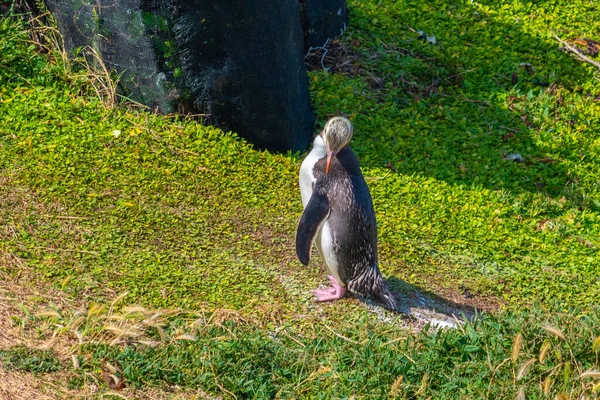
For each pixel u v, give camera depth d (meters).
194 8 13.43
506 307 11.45
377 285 10.45
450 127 16.64
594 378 8.61
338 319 10.28
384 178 14.49
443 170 15.20
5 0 15.14
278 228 12.22
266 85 14.24
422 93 17.42
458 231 13.36
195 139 14.00
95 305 8.77
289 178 13.74
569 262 13.19
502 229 13.66
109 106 14.28
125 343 8.74
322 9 17.48
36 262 10.16
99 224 11.32
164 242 11.26
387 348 9.12
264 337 9.41
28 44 15.05
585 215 14.73
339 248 10.33
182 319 9.41
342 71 17.39
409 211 13.61
